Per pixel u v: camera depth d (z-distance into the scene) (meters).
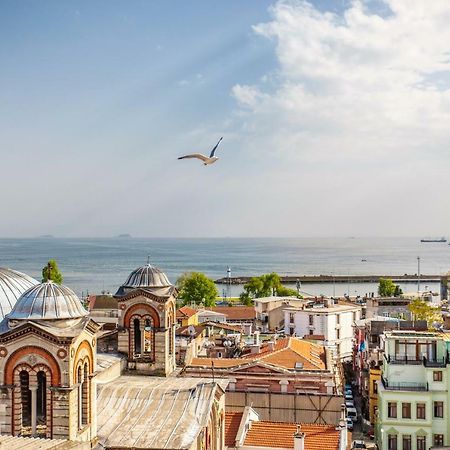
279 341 116.31
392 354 99.44
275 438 69.19
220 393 62.69
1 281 64.00
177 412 56.41
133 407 57.25
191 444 50.69
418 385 97.69
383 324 126.00
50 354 47.88
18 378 48.34
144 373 76.81
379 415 99.56
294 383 91.19
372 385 111.25
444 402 96.31
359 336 134.75
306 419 89.25
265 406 90.19
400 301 186.88
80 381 49.72
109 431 53.12
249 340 136.00
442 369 96.75
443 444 96.00
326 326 162.75
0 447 40.16
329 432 69.94
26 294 50.72
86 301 178.25
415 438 96.25
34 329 47.81
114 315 131.38
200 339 120.75
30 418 50.94
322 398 89.19
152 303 77.38
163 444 50.53
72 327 49.38
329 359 104.00
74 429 48.25
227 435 70.31
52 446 41.62
